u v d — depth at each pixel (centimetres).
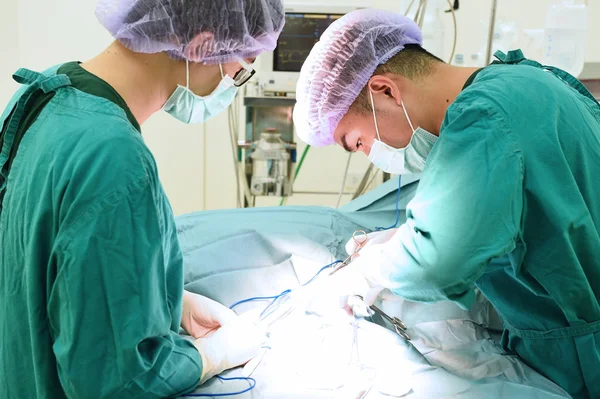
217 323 148
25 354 110
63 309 101
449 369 138
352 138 146
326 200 345
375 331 146
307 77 141
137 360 105
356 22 135
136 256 102
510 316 137
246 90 283
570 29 195
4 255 110
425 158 141
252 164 287
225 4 116
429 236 111
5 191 114
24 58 312
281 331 148
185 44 117
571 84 134
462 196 108
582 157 116
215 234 179
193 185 348
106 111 106
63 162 102
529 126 112
